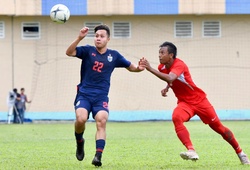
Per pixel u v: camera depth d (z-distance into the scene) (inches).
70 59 4552.2
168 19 4589.1
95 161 1302.9
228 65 4606.3
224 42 4606.3
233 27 4596.5
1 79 4544.8
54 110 4552.2
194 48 4601.4
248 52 4594.0
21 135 2810.0
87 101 1333.7
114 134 2837.1
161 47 1365.7
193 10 4453.7
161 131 3100.4
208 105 1373.0
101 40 1331.2
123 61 1359.5
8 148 2022.6
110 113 4549.7
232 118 4584.2
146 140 2386.8
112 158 1637.6
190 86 1358.3
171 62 1369.3
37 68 4549.7
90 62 1333.7
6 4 4404.5
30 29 4549.7
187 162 1513.3
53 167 1386.6
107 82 1349.7
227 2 4468.5
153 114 4571.9
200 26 4596.5
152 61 4584.2
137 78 4579.2
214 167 1366.9
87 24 4549.7
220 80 4601.4
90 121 4384.8
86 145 2119.8
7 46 4544.8
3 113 4517.7
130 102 4574.3
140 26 4574.3
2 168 1374.3
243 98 4606.3
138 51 4579.2
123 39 4574.3
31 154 1784.0
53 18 1476.4
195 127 3420.3
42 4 4402.1
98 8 4419.3
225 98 4601.4
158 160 1576.0
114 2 4424.2
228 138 1417.3
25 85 4557.1
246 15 4589.1
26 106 4544.8
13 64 4549.7
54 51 4549.7
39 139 2503.7
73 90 4552.2
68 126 3777.1
